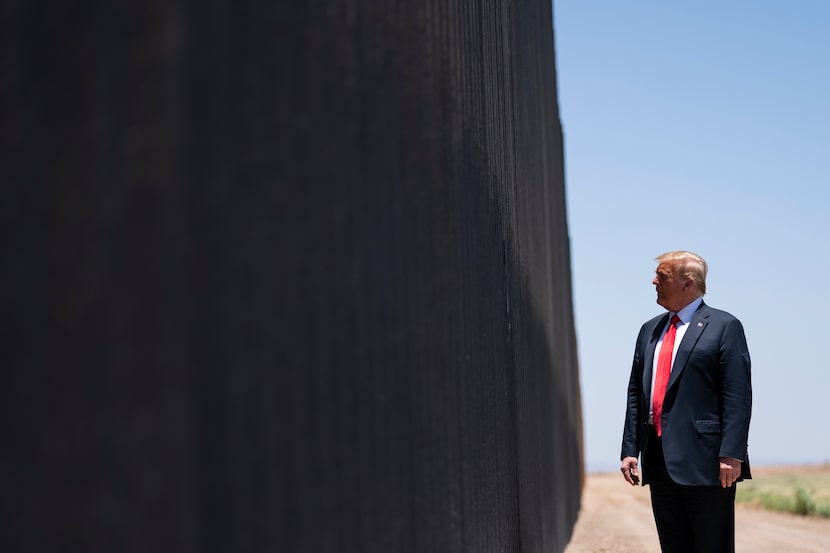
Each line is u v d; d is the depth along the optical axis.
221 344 1.58
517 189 7.68
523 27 9.35
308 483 2.01
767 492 35.47
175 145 1.46
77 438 1.42
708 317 5.85
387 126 2.87
